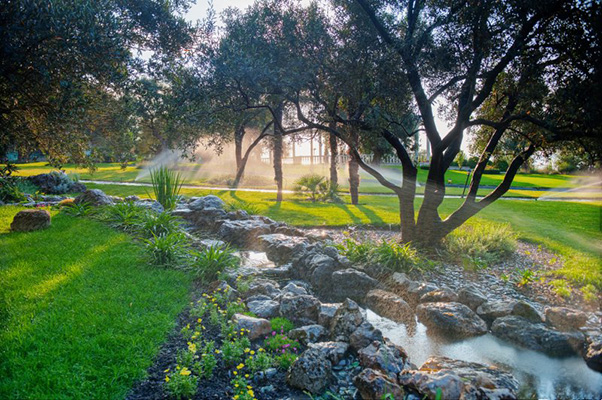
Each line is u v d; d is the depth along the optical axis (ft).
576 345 16.19
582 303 21.21
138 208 36.58
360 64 26.25
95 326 14.70
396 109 28.94
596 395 12.99
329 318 17.52
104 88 22.41
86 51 17.01
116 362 12.78
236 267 24.18
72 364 12.40
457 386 12.22
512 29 23.35
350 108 29.58
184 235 29.14
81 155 23.89
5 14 14.93
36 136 20.53
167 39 23.29
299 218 45.80
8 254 23.02
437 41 25.49
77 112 17.71
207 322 16.55
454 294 21.06
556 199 74.23
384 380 12.29
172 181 48.01
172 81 24.67
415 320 19.27
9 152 20.92
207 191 73.56
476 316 18.81
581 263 27.91
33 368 11.99
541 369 14.76
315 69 26.76
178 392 11.49
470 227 41.19
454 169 147.54
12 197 43.93
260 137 54.85
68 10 16.38
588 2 20.74
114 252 24.41
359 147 31.89
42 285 18.29
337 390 12.94
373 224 42.98
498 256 31.01
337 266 24.94
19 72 16.70
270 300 19.54
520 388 13.42
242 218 39.42
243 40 26.61
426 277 25.23
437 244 31.14
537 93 23.31
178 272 22.03
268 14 27.63
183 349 13.96
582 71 21.30
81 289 18.12
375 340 15.33
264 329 16.31
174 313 16.74
